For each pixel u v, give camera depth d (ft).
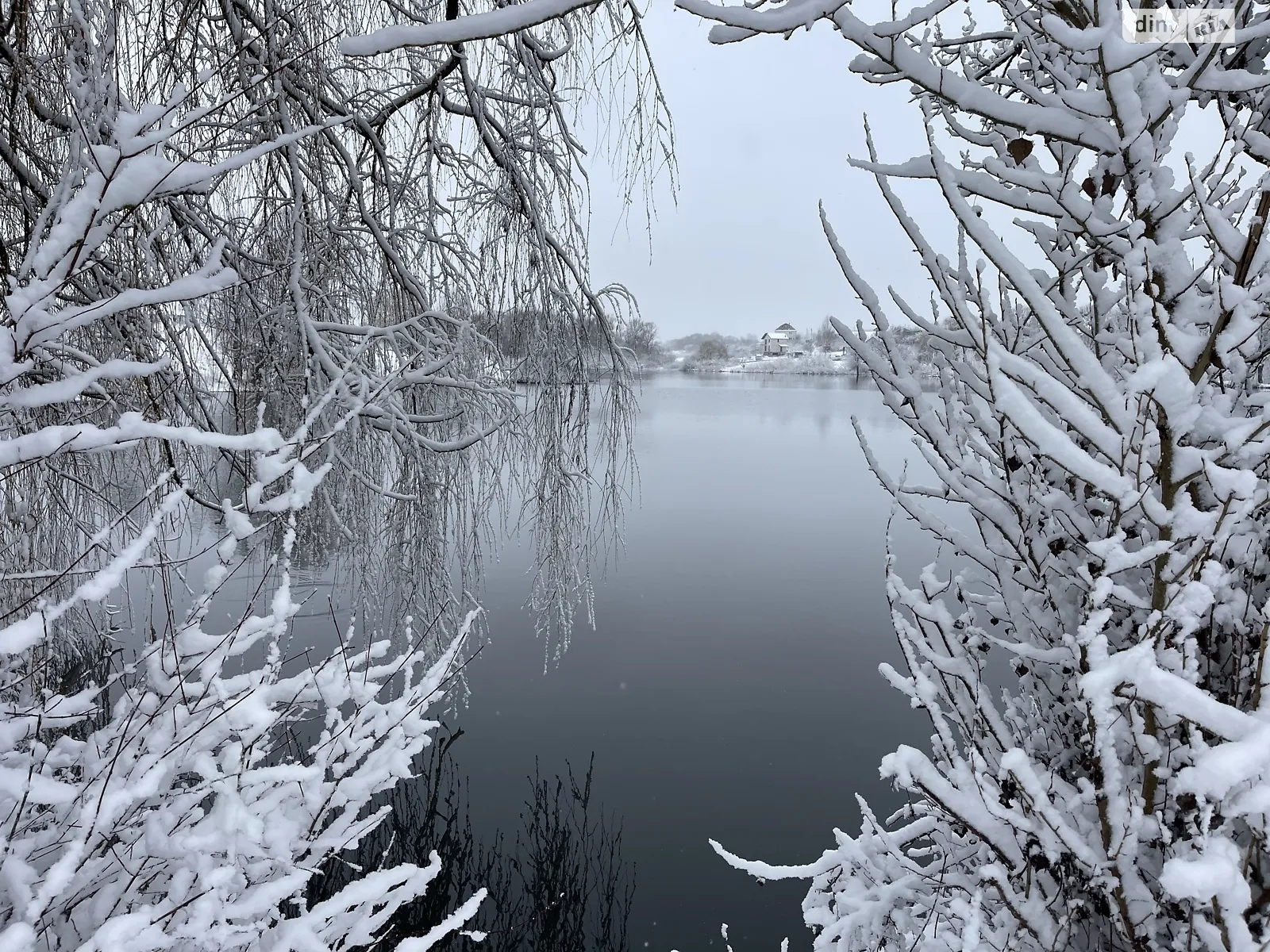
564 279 18.22
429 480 17.22
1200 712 3.65
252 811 5.87
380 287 16.42
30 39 8.97
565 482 19.63
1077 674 5.64
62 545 14.29
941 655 5.89
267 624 6.24
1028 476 6.07
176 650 5.75
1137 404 4.41
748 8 4.29
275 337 15.02
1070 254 6.00
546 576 20.77
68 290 9.66
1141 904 4.75
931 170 5.54
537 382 18.95
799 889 19.07
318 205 15.72
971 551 6.31
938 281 5.96
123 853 5.38
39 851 5.16
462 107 16.51
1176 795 4.39
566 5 3.69
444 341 14.53
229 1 11.93
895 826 20.81
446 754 24.77
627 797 22.27
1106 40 4.33
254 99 12.20
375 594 17.43
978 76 8.05
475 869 19.48
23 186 9.61
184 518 12.19
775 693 28.86
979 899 5.41
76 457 11.05
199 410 12.35
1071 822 5.27
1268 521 5.41
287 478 13.43
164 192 4.89
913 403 6.21
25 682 6.07
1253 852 4.08
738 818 21.30
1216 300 5.05
